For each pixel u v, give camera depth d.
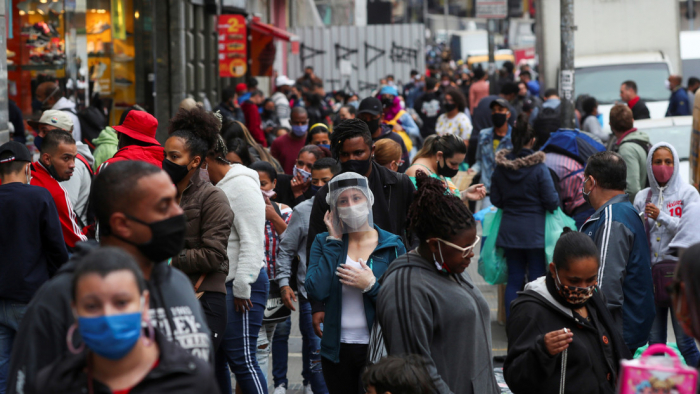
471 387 5.16
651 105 26.44
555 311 5.54
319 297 6.48
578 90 27.17
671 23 28.20
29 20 16.59
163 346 3.33
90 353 3.22
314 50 43.66
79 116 15.08
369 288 6.23
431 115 28.05
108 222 3.63
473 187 9.65
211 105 28.81
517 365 5.46
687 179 17.34
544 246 10.80
